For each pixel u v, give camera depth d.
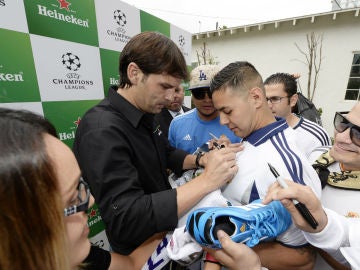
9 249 0.31
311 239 0.72
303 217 0.66
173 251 0.76
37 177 0.33
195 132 1.73
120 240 0.85
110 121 0.92
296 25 6.91
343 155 0.87
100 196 0.82
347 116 0.85
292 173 0.80
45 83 1.44
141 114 1.02
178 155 1.36
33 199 0.32
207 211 0.66
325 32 6.54
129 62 0.98
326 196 0.97
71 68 1.59
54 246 0.35
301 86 7.22
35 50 1.37
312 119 2.91
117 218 0.79
